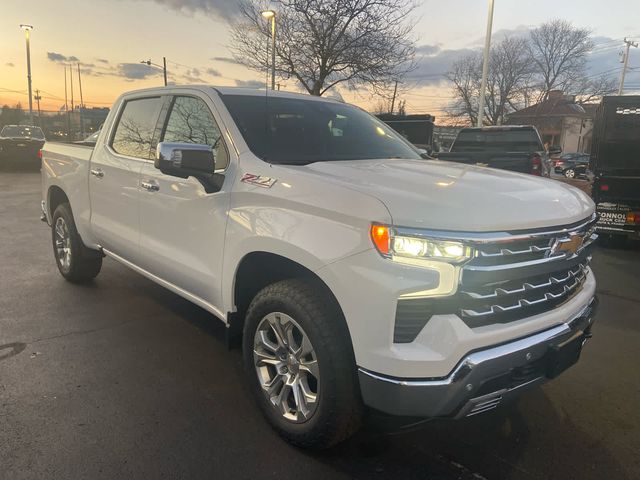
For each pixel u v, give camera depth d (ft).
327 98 14.24
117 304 16.33
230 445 9.37
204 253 10.94
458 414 7.93
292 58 69.26
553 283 8.66
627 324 16.31
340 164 10.27
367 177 9.08
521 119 187.62
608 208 28.12
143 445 9.29
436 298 7.52
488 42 68.44
